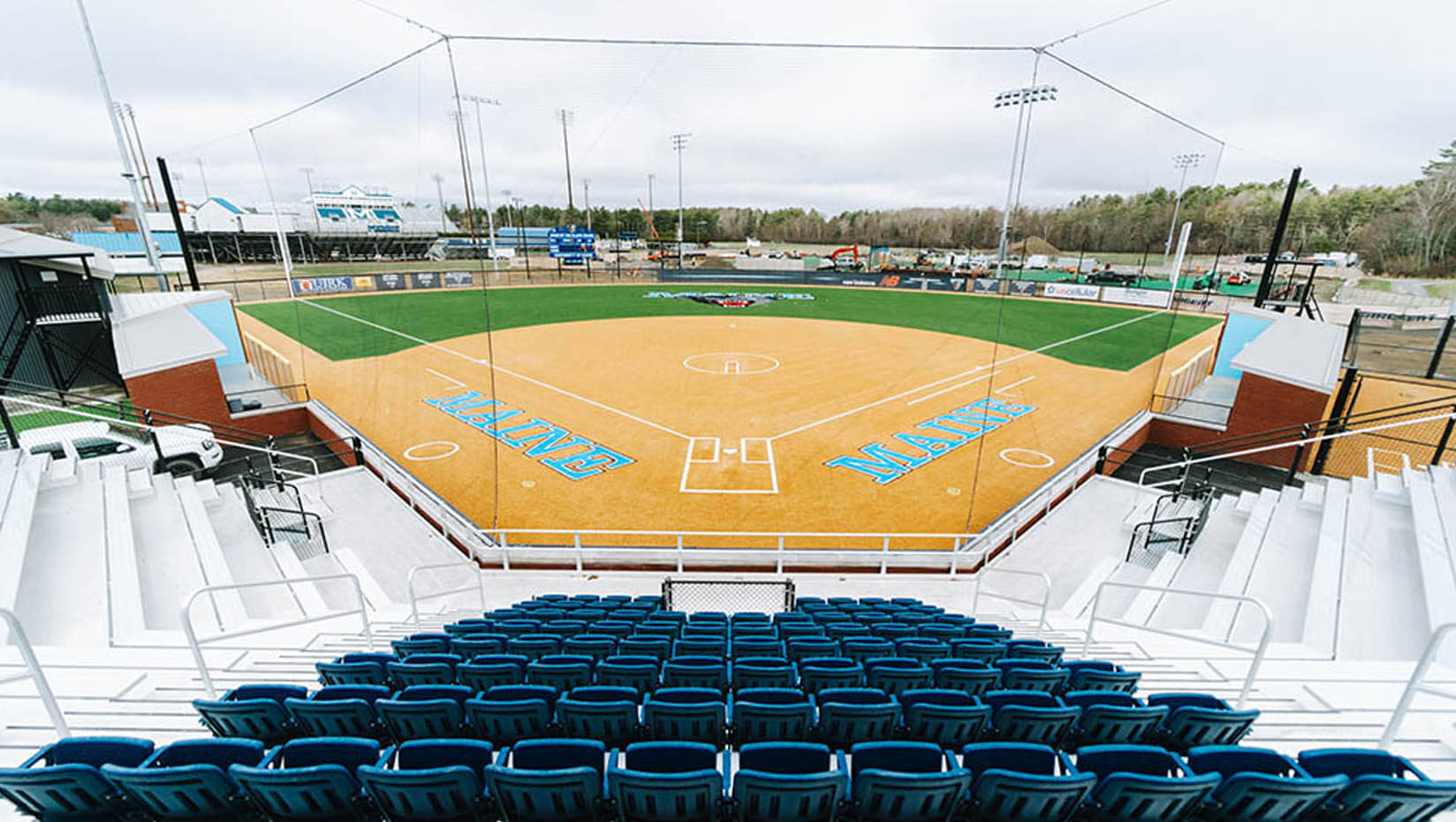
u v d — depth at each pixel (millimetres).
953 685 6039
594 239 69938
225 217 76125
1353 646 7961
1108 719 4910
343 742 4148
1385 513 10742
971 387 26312
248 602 10586
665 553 12922
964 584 12398
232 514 13227
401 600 11797
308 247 71750
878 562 12898
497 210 82125
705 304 49562
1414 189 56906
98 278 21625
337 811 3877
